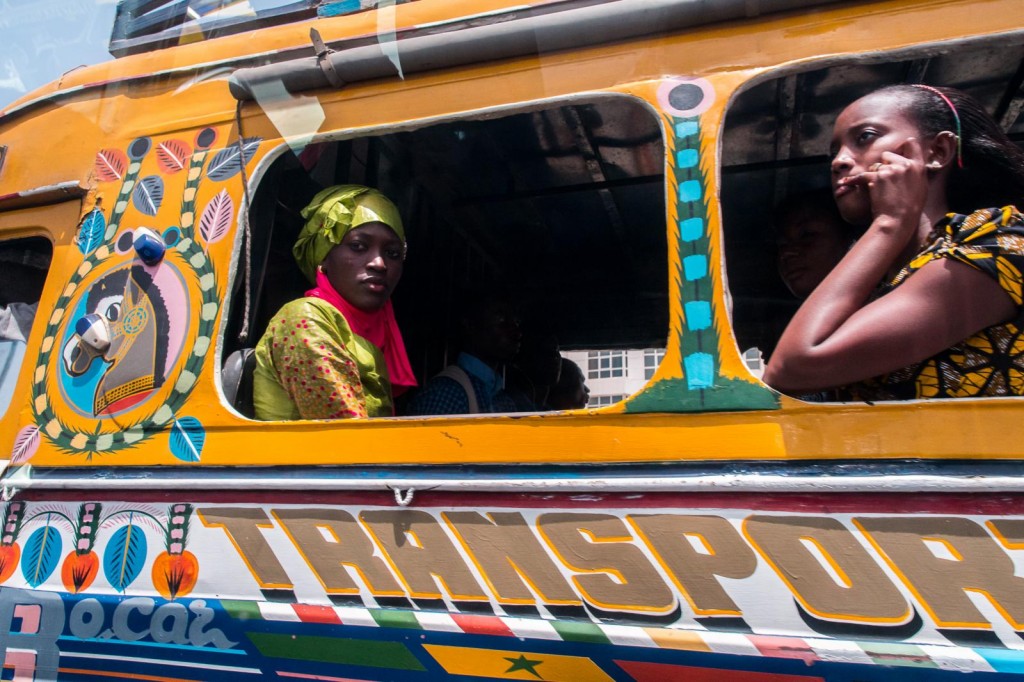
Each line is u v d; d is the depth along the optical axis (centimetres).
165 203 198
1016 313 133
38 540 176
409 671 139
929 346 132
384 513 150
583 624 132
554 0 173
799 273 223
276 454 161
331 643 145
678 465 135
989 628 115
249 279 187
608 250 321
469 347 248
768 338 286
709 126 154
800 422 132
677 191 152
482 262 329
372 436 156
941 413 127
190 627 155
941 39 146
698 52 161
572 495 140
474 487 144
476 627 137
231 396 181
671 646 127
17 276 231
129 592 163
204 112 204
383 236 204
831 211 221
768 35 157
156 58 217
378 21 190
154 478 169
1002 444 123
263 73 190
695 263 146
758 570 127
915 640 117
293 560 153
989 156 154
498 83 174
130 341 187
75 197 211
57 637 165
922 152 149
